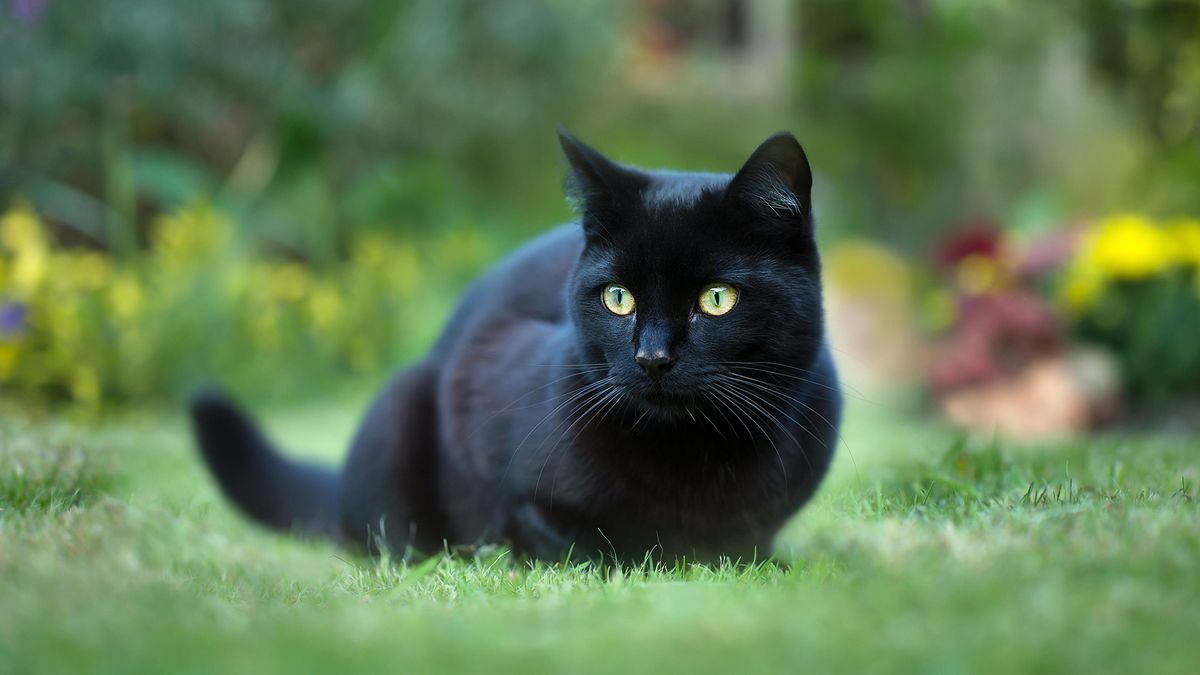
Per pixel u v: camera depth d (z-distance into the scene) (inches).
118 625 69.2
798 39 447.5
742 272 109.8
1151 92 329.1
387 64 343.3
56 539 96.0
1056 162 393.4
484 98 350.9
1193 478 118.6
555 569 105.6
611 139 408.2
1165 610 67.0
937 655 61.1
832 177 437.4
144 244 344.2
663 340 108.0
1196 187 329.7
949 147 425.7
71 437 165.5
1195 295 273.0
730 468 112.3
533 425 114.9
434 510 133.8
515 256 140.0
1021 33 393.1
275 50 325.1
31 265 263.9
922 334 326.0
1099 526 88.3
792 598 77.1
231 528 141.4
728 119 439.8
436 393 135.3
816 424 117.6
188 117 328.8
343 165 352.8
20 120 296.7
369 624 73.1
